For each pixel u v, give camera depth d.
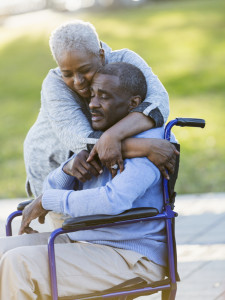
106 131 4.07
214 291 5.74
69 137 4.36
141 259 4.10
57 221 4.65
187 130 16.56
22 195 12.00
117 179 3.97
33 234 4.45
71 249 4.02
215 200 9.68
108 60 4.63
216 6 40.09
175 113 19.02
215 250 7.07
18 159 15.40
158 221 4.20
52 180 4.36
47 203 4.11
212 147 14.53
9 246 4.30
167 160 4.02
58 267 3.95
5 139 17.81
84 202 3.95
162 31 33.53
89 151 4.23
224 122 17.22
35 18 45.47
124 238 4.11
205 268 6.47
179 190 11.24
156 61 27.44
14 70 28.92
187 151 14.32
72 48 4.21
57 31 4.28
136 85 4.20
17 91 25.06
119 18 39.41
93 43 4.27
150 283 4.11
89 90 4.37
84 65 4.24
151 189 4.16
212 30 32.81
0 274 3.88
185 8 40.53
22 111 21.61
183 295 5.71
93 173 4.16
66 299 3.92
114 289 4.02
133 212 3.93
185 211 9.05
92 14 44.53
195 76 24.28
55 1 50.94
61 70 4.35
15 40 35.56
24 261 3.86
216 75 24.05
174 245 4.16
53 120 4.49
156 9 42.59
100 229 4.13
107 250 4.07
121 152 4.05
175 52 28.89
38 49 32.78
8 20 46.47
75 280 3.98
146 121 4.15
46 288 3.90
